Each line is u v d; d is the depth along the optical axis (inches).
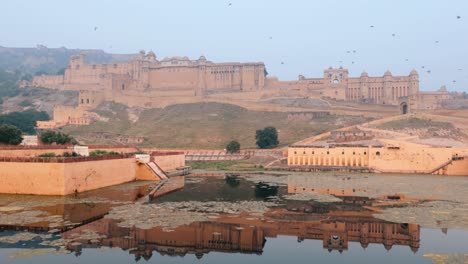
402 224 1573.6
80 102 6663.4
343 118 5708.7
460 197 2191.2
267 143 4810.5
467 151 3622.0
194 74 7401.6
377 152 3752.5
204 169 3993.6
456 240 1365.7
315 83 7180.1
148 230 1432.1
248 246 1291.8
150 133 5634.8
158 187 2522.1
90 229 1427.2
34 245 1242.0
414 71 6673.2
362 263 1159.0
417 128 4734.3
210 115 6230.3
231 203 1957.4
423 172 3627.0
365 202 2017.7
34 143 3656.5
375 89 6973.4
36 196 2053.4
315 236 1414.9
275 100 6742.1
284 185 2701.8
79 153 2780.5
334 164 3860.7
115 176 2615.7
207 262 1151.6
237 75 7303.2
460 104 6520.7
